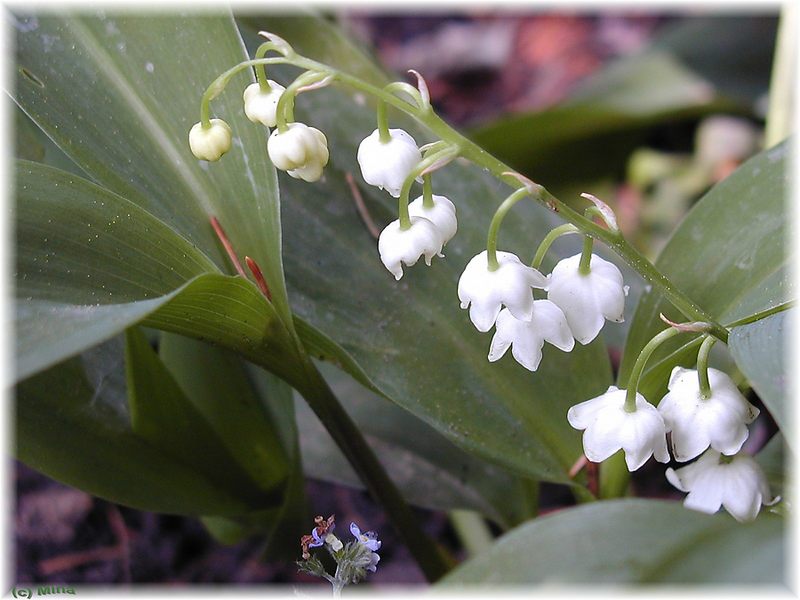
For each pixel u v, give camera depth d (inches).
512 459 3.8
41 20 3.6
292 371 3.5
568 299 3.2
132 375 3.6
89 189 3.2
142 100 3.7
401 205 3.0
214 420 4.1
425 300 4.0
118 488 3.8
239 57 3.6
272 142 3.1
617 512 2.3
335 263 4.0
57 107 3.5
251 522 4.3
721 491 3.2
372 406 4.8
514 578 2.2
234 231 3.6
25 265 2.9
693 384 3.1
